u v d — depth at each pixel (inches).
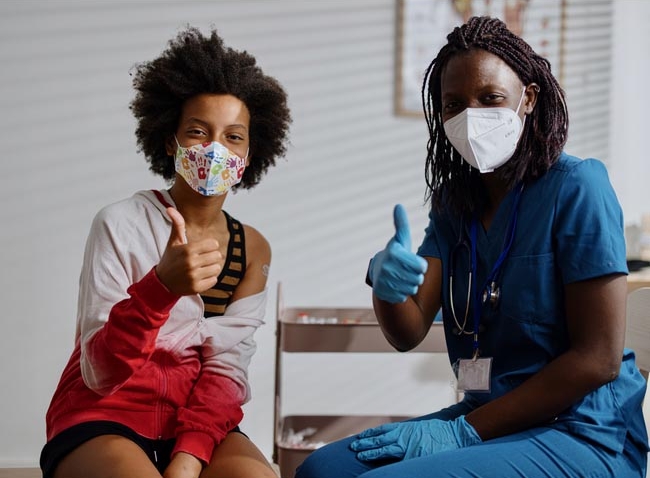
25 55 129.1
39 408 130.3
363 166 139.0
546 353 59.4
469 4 140.6
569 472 54.6
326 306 137.9
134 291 54.4
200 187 63.4
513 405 56.9
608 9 147.4
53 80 130.0
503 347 61.1
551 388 56.2
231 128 64.9
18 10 128.8
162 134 68.3
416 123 140.5
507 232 61.1
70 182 130.6
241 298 66.8
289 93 136.6
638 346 70.2
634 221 149.0
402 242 55.3
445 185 67.1
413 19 139.2
